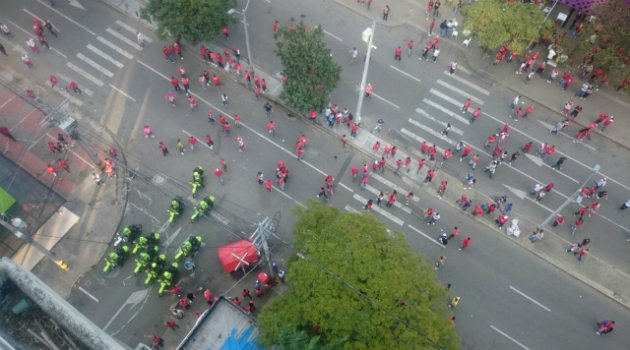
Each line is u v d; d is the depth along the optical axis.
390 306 22.22
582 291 30.42
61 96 37.22
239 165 34.66
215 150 35.19
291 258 25.41
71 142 35.00
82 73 38.44
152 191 33.50
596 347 28.84
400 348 21.38
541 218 32.69
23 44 39.59
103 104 37.03
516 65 38.97
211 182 33.91
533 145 35.53
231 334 24.84
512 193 33.56
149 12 35.50
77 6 41.66
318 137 35.84
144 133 35.72
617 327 29.39
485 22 34.38
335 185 33.94
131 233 31.00
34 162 34.06
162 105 37.06
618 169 34.59
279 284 30.09
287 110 36.94
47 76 38.16
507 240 32.00
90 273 30.64
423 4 41.91
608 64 34.56
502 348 28.73
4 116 36.00
